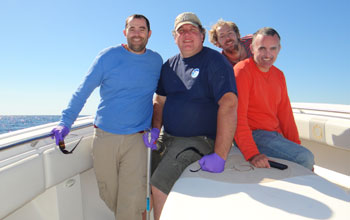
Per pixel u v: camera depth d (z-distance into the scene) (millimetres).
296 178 1083
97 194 1889
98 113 1632
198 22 1579
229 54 2340
